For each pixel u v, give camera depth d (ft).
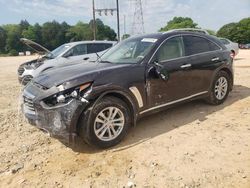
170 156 13.61
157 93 16.35
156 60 16.48
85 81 13.80
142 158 13.58
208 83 19.43
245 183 11.34
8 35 329.93
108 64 16.42
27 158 14.47
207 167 12.54
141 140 15.38
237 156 13.30
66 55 33.14
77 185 12.01
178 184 11.55
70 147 15.11
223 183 11.43
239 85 27.12
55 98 13.67
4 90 32.32
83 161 13.67
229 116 18.34
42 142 16.10
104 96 14.35
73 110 13.28
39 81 15.12
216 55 19.76
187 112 19.29
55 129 13.61
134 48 17.52
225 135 15.55
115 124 14.69
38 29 334.65
